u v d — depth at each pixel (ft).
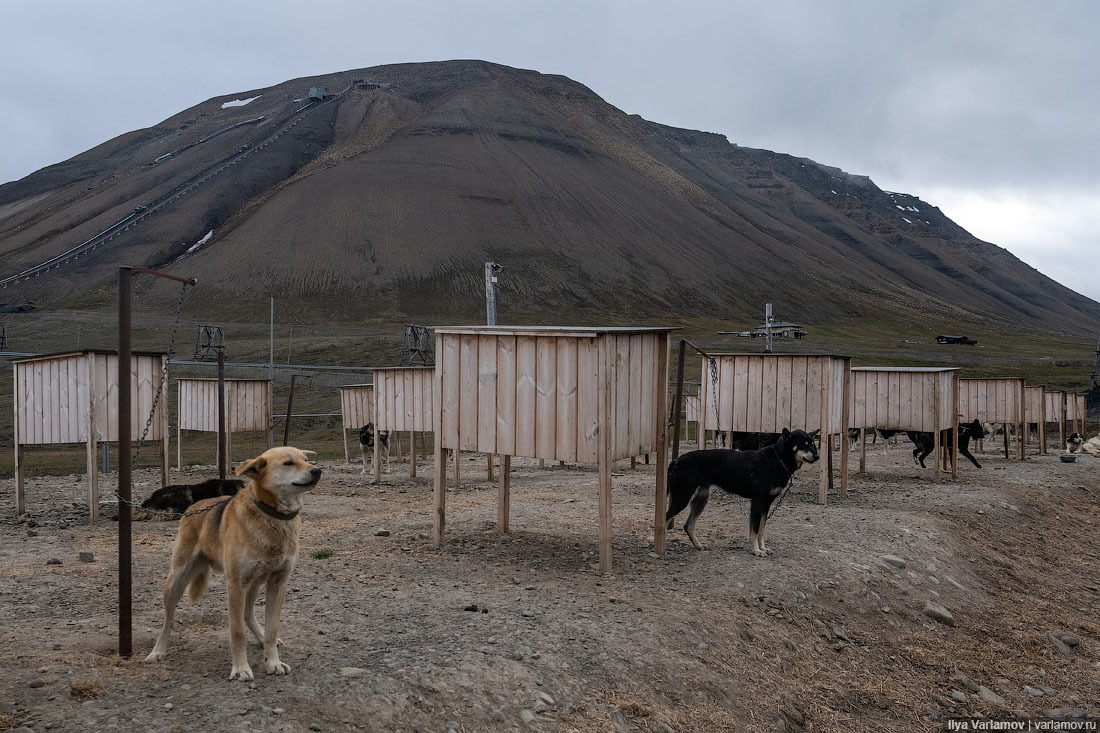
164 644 18.94
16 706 15.65
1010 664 27.12
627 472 66.33
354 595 24.80
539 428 29.99
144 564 30.35
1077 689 25.72
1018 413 79.00
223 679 17.54
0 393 184.24
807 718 21.16
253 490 17.54
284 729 15.43
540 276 598.75
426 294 534.78
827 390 46.52
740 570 29.50
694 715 19.47
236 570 17.38
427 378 57.47
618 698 19.11
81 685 16.55
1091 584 37.99
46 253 593.01
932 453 83.15
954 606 31.09
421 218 650.84
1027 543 43.19
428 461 80.79
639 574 28.68
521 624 22.18
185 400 70.28
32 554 32.35
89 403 40.09
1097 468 72.69
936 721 22.41
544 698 18.33
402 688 17.52
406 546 33.12
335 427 141.49
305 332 350.84
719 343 387.96
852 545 34.68
